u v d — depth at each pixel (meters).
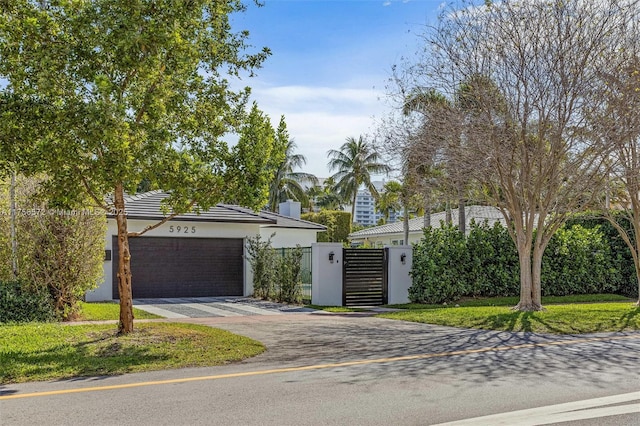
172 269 20.78
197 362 8.54
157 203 21.22
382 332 12.14
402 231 34.72
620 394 6.60
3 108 8.53
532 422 5.48
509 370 8.01
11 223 13.63
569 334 11.90
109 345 9.51
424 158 14.89
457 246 19.67
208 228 21.44
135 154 9.00
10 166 9.24
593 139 14.00
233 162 10.47
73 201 9.84
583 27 13.71
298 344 10.46
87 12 8.73
